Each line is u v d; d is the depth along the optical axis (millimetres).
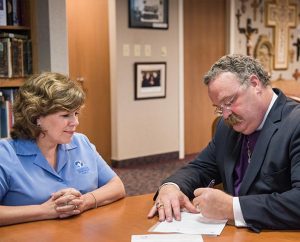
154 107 5402
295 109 1567
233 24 6148
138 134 5289
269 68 6820
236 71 1522
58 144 1752
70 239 1362
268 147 1556
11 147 1669
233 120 1556
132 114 5203
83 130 5230
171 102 5566
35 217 1527
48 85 1617
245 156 1699
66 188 1647
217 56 6113
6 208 1517
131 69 5125
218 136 1836
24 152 1667
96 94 5172
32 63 3186
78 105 1642
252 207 1414
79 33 5066
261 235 1363
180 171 1862
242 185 1605
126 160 5207
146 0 5148
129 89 5141
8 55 3035
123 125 5137
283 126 1543
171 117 5594
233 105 1526
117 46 4961
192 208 1581
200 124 6023
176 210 1546
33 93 1628
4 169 1618
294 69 7320
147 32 5219
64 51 3322
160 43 5359
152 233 1396
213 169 1876
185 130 5859
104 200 1707
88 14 5078
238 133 1744
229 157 1749
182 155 5750
